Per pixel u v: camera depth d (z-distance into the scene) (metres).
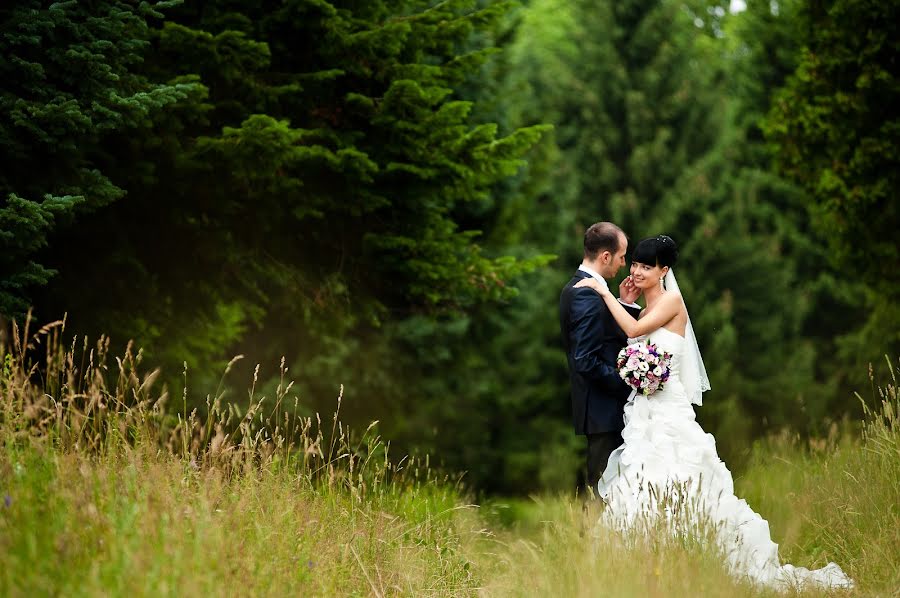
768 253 32.41
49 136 9.35
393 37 12.89
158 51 11.77
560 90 34.19
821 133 19.47
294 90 12.37
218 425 7.66
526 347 30.33
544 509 10.36
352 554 7.51
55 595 5.29
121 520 6.11
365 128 13.50
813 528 9.80
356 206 13.17
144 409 7.72
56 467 6.67
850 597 7.76
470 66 14.55
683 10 38.38
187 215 12.18
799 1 19.84
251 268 13.52
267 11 12.91
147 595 5.33
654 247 9.40
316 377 21.83
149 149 11.23
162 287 12.71
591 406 9.35
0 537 5.45
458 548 9.13
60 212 9.65
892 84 17.89
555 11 43.41
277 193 12.60
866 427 10.60
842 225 19.67
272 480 7.66
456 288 14.55
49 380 7.64
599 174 32.97
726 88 35.62
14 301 8.95
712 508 8.79
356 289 14.34
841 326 33.88
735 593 7.46
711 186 32.88
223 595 5.73
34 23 9.37
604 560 7.48
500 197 22.06
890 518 8.88
